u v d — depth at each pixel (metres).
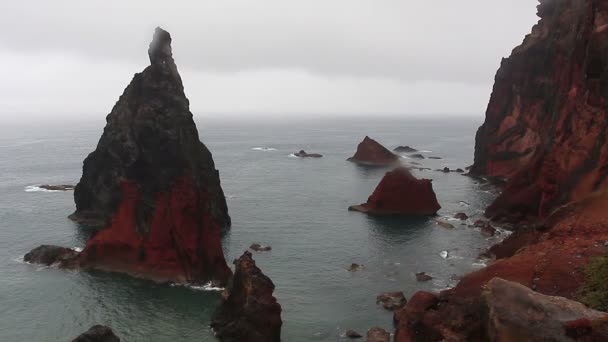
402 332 46.41
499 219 99.06
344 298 62.75
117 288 67.19
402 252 80.94
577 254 46.34
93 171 100.88
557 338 30.83
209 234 70.06
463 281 49.09
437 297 48.22
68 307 61.09
